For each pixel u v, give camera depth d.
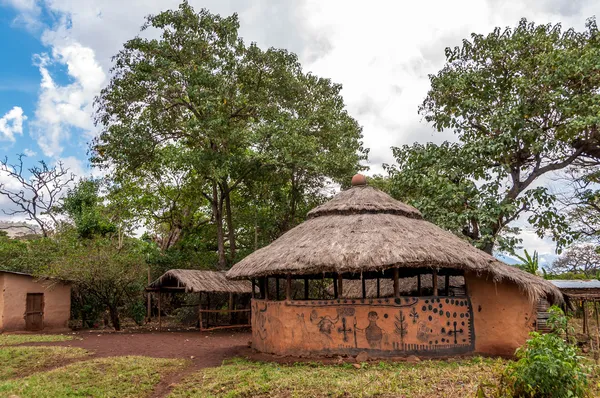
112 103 23.12
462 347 11.78
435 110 21.05
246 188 27.41
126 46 22.81
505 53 19.23
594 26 19.03
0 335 17.05
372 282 18.08
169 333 19.44
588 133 18.39
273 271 12.03
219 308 23.64
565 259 30.05
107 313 23.00
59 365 11.83
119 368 11.18
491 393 7.82
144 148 22.95
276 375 9.78
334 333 11.77
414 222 13.55
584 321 14.31
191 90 21.39
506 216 18.28
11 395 8.90
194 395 8.92
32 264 21.53
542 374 6.58
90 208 28.39
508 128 18.06
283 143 22.33
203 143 24.27
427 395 8.07
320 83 26.52
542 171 19.42
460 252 11.79
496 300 12.05
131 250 24.64
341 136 25.98
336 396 8.22
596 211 21.69
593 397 6.96
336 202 14.62
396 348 11.48
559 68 17.36
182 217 29.50
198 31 23.48
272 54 24.05
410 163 20.69
